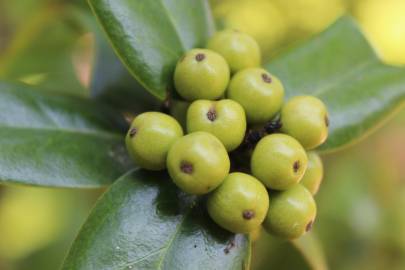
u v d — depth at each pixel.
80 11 0.25
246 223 0.17
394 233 0.33
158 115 0.17
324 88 0.20
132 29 0.18
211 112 0.17
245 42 0.18
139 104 0.21
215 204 0.17
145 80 0.18
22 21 0.30
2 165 0.18
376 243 0.33
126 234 0.17
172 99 0.18
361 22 0.39
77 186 0.18
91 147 0.19
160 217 0.18
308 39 0.21
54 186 0.18
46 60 0.27
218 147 0.17
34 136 0.19
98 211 0.17
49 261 0.32
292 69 0.20
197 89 0.18
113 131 0.20
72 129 0.19
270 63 0.20
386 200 0.33
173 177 0.17
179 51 0.19
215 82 0.18
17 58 0.26
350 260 0.33
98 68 0.21
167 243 0.17
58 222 0.34
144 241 0.17
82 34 0.27
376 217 0.33
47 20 0.26
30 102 0.19
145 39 0.18
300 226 0.18
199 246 0.17
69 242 0.32
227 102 0.17
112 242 0.17
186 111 0.19
